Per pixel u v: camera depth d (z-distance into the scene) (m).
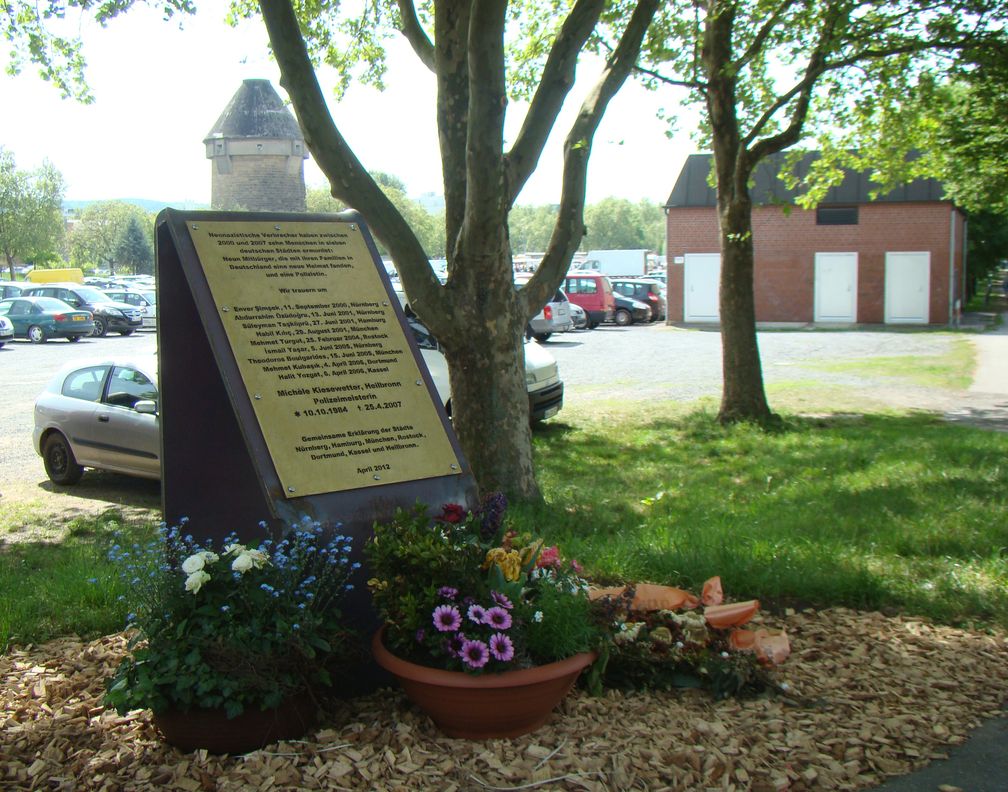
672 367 23.00
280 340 4.65
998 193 21.30
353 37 11.60
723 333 14.44
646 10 8.70
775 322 37.50
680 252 37.88
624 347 28.39
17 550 8.03
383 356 4.88
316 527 4.20
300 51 7.05
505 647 3.78
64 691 4.53
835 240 36.62
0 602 5.96
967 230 46.56
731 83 13.71
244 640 3.77
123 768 3.69
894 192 36.00
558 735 3.95
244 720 3.78
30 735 4.00
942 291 36.16
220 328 4.54
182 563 4.32
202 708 3.75
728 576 6.25
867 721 4.27
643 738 3.93
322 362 4.69
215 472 4.70
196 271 4.62
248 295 4.69
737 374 14.38
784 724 4.16
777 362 24.17
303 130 7.31
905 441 12.19
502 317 8.02
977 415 15.28
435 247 80.06
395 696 4.35
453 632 3.86
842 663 5.00
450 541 4.16
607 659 4.29
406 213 78.06
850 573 6.21
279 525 4.21
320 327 4.78
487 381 8.07
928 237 35.97
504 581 4.06
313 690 4.04
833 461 10.96
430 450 4.78
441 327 7.91
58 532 8.76
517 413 8.17
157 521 9.17
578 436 13.38
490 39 6.84
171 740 3.84
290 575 3.95
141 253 98.69
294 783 3.54
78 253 101.00
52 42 10.63
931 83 14.68
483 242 7.72
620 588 4.92
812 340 30.62
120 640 5.35
